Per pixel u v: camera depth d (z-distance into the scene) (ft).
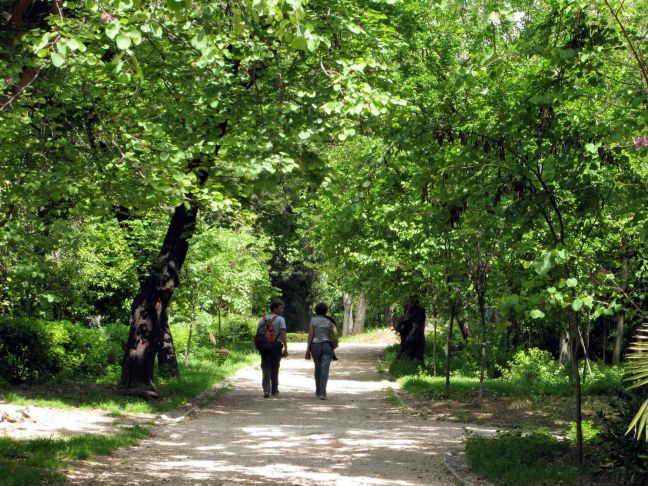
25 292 64.75
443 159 28.78
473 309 65.62
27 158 36.06
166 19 33.04
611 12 25.73
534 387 62.80
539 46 25.80
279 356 59.00
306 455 32.40
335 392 63.87
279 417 46.01
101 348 62.03
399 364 87.51
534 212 28.25
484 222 29.01
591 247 35.88
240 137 37.60
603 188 28.63
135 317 51.42
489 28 41.68
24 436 32.35
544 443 31.07
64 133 38.96
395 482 27.09
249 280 97.30
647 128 26.37
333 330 57.88
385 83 41.96
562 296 25.16
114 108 40.75
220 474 27.61
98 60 35.60
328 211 71.10
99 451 30.50
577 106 33.83
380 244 72.43
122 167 33.42
